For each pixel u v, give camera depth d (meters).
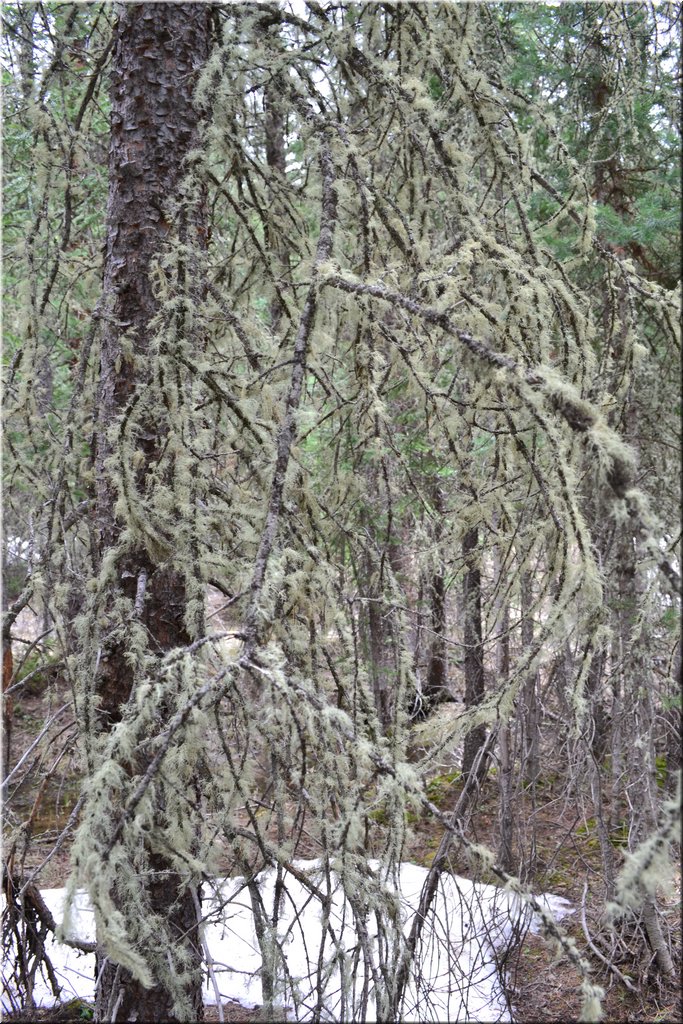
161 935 1.80
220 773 1.96
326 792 1.76
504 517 2.50
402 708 2.02
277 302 3.01
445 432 2.45
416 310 1.79
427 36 2.54
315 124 2.32
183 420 2.07
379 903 1.62
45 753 2.63
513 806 3.82
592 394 2.26
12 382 2.64
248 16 2.44
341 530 2.32
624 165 4.37
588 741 3.13
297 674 1.74
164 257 2.21
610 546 2.77
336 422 3.27
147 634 2.07
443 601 3.28
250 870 1.82
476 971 3.27
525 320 2.20
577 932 3.87
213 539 2.25
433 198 2.78
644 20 3.21
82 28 3.16
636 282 2.42
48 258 2.85
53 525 2.29
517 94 2.65
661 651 3.52
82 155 2.83
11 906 2.79
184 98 2.48
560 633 1.72
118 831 1.44
